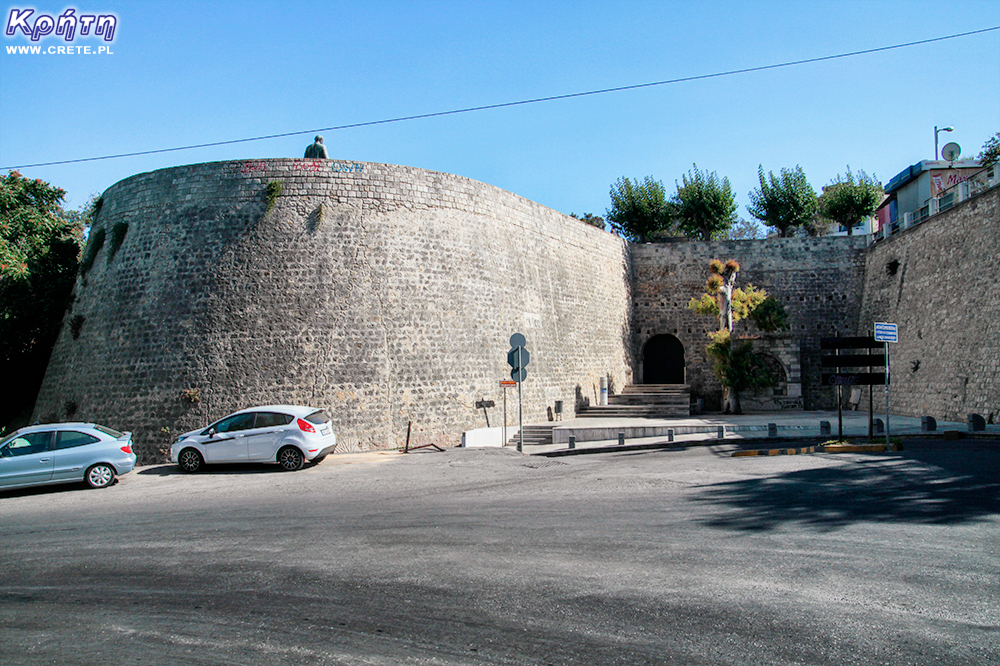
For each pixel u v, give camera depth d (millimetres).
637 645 4574
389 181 18531
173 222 17609
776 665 4219
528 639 4738
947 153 25516
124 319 17484
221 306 16891
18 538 8430
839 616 4957
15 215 20062
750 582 5742
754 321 27688
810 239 29031
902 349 23719
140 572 6695
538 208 23328
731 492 9625
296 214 17516
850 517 7844
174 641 4945
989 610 4996
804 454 13836
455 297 19172
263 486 11898
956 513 7867
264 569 6598
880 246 26641
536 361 22016
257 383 16594
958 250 20297
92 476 12297
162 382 16672
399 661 4465
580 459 14656
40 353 20359
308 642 4828
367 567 6527
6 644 5000
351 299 17469
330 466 14328
